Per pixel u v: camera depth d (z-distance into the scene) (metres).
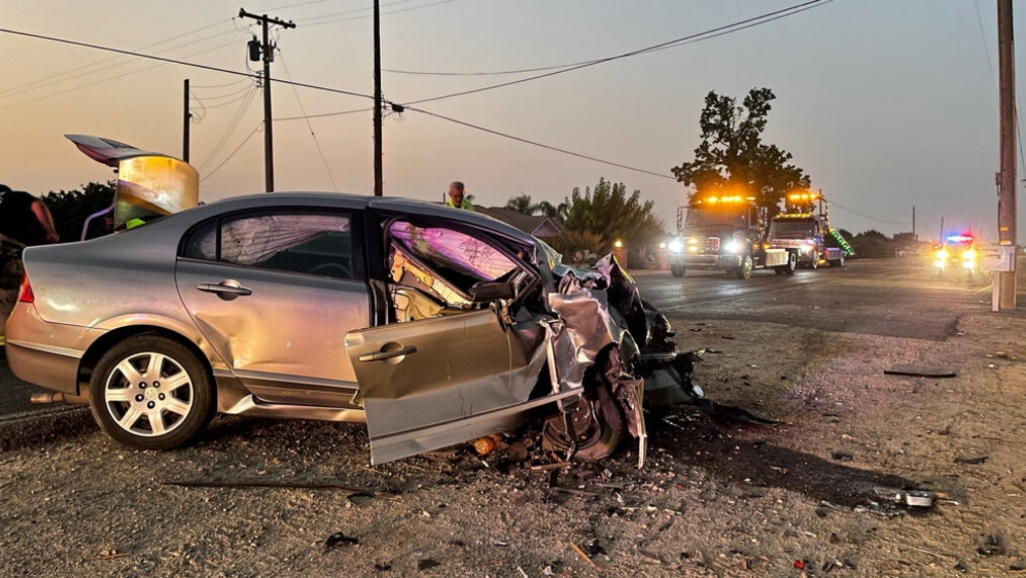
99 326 4.29
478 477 4.16
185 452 4.46
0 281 6.96
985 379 6.97
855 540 3.44
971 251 29.06
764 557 3.26
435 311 4.27
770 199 40.41
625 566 3.16
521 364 4.13
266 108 29.88
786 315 12.30
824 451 4.76
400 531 3.46
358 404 4.29
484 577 3.04
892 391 6.50
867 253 68.56
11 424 4.95
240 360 4.29
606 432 4.35
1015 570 3.14
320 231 4.44
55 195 22.80
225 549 3.24
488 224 4.58
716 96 40.91
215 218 4.47
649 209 36.94
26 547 3.22
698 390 5.40
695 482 4.15
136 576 2.99
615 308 4.86
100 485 3.94
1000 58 13.89
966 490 4.08
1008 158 13.58
